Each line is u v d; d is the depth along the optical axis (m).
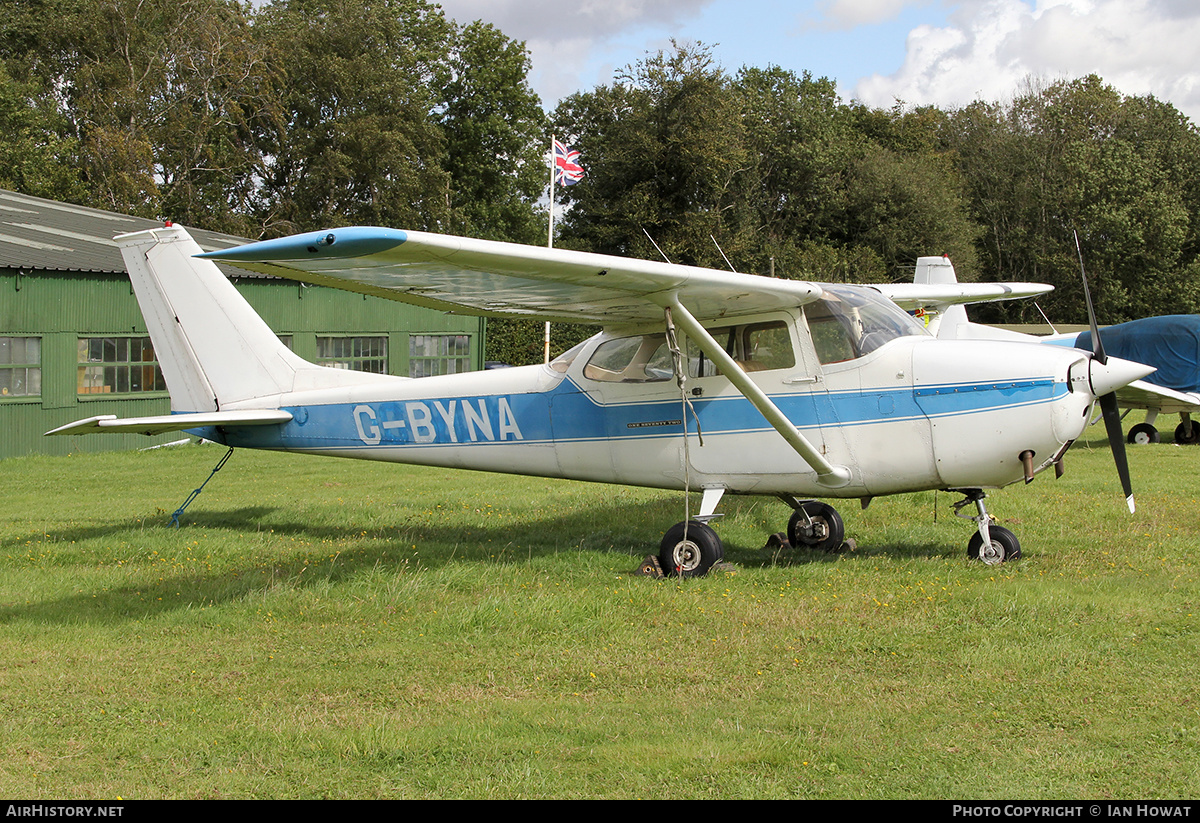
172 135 35.00
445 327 24.02
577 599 5.60
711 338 6.10
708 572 6.43
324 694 4.21
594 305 6.52
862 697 4.02
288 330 19.67
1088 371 6.19
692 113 35.12
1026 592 5.45
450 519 8.93
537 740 3.63
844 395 6.52
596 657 4.63
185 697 4.18
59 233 19.41
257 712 3.99
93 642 5.02
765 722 3.78
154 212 32.66
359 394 8.16
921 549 7.21
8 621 5.46
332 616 5.45
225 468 13.72
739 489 6.88
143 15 36.62
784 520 8.49
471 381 7.79
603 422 7.27
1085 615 5.08
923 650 4.59
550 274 5.48
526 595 5.71
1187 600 5.38
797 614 5.21
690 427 6.94
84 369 16.59
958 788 3.17
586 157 37.16
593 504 9.63
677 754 3.45
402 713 3.94
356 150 37.31
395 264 5.11
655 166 35.62
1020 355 6.18
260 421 8.21
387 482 12.07
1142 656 4.45
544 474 7.64
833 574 6.20
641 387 7.12
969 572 6.14
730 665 4.46
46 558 7.22
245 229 35.66
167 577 6.53
